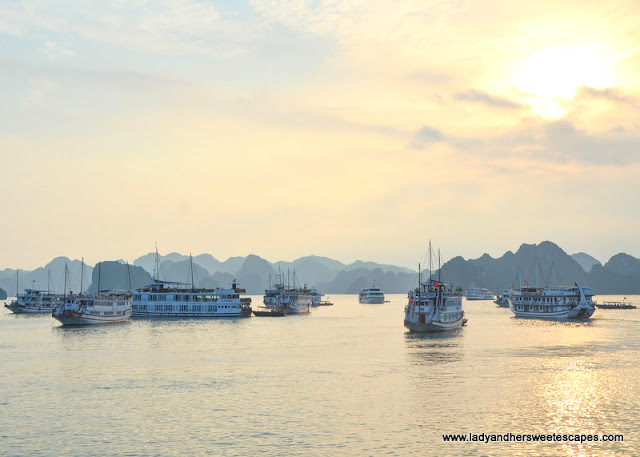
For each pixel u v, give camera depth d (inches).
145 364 4264.3
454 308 6771.7
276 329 7396.7
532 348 5054.1
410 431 2529.5
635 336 6161.4
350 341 5812.0
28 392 3277.6
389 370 3919.8
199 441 2416.3
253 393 3233.3
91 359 4534.9
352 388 3341.5
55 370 4003.4
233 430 2556.6
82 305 7731.3
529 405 2933.1
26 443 2400.3
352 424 2630.4
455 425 2608.3
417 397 3107.8
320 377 3690.9
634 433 2486.5
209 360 4463.6
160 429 2571.4
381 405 2947.8
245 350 5078.7
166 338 6151.6
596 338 5930.1
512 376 3666.3
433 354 4692.4
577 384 3408.0
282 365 4195.4
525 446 2340.1
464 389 3292.3
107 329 7273.6
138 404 2992.1
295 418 2728.8
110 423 2662.4
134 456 2252.7
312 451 2294.5
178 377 3720.5
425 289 6510.8
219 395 3189.0
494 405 2935.5
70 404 2999.5
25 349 5191.9
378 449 2315.5
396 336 6309.1
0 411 2866.6
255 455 2256.4
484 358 4439.0
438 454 2258.9
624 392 3196.4
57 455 2268.7
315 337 6284.5
